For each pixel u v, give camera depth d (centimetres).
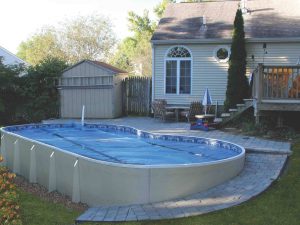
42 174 931
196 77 1825
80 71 1931
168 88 1873
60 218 672
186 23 1930
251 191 710
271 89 1276
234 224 582
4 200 661
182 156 1018
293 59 1712
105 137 1369
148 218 611
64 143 1248
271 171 835
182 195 700
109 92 1894
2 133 1192
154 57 1873
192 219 600
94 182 735
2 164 1155
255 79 1356
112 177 704
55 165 863
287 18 1822
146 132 1340
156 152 1078
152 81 1891
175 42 1811
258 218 601
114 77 1895
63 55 3772
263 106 1272
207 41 1770
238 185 748
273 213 618
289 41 1695
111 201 709
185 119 1767
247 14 1903
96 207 701
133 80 2017
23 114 1962
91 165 739
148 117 1927
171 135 1248
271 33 1723
